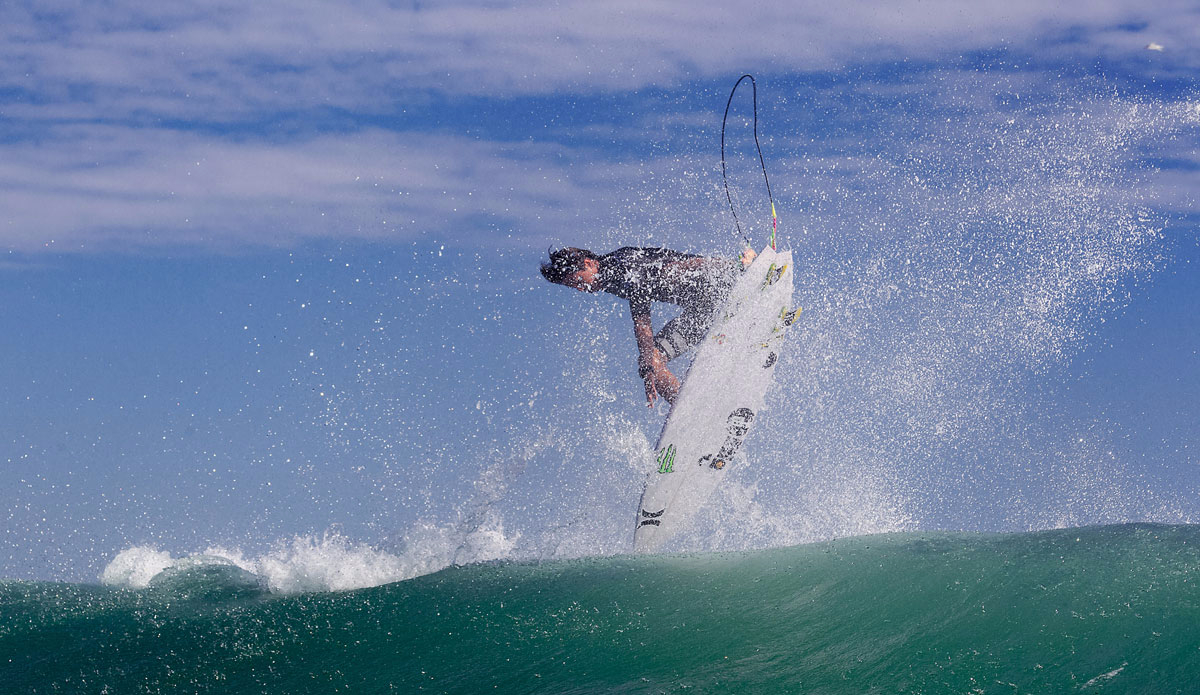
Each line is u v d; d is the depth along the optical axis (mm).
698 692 9406
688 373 18266
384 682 10781
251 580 15781
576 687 9984
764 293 18844
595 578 13664
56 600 14750
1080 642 8961
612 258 18688
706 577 13008
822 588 11734
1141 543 11305
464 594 13672
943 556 12117
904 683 8906
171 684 11367
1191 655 8328
